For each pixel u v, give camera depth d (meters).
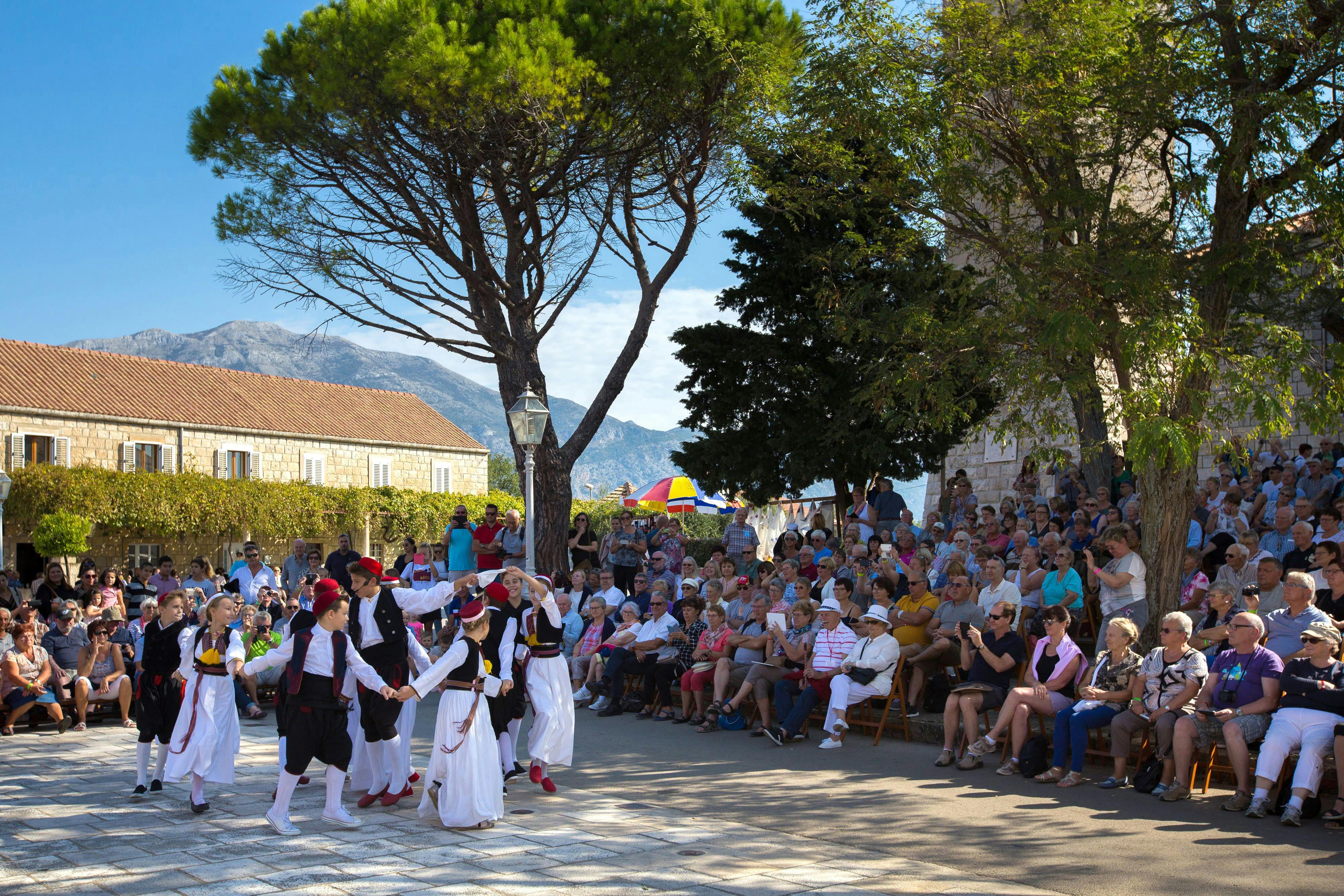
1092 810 7.62
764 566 14.34
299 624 7.65
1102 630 10.27
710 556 23.12
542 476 16.86
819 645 10.94
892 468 19.66
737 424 20.73
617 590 14.51
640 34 14.89
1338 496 13.76
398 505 39.03
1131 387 9.96
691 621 12.55
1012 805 7.85
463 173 15.64
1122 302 9.89
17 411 31.27
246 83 15.31
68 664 12.88
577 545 17.44
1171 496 9.97
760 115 13.90
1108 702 8.52
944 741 10.30
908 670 11.03
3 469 30.75
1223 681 7.91
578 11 15.20
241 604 13.50
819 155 12.61
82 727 12.64
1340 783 7.02
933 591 13.02
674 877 6.08
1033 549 11.80
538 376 16.53
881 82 11.06
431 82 13.61
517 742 11.11
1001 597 10.95
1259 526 13.67
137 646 13.48
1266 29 10.00
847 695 10.41
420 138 15.10
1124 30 10.74
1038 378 10.05
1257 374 9.32
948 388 11.46
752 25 15.27
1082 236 11.09
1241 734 7.54
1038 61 10.63
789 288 20.19
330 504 37.22
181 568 34.00
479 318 16.53
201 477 33.81
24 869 6.29
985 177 11.53
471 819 7.29
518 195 16.25
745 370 20.34
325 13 14.69
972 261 14.88
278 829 7.22
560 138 15.08
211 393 37.84
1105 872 6.14
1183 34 10.41
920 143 11.09
